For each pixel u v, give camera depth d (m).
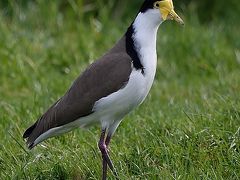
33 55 16.62
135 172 10.52
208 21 20.03
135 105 10.16
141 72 9.95
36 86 14.87
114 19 19.59
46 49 16.86
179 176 9.98
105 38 17.48
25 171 10.61
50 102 13.77
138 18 10.10
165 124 11.77
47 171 10.62
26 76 15.67
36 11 18.27
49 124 10.26
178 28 17.80
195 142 10.94
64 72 16.34
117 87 9.94
